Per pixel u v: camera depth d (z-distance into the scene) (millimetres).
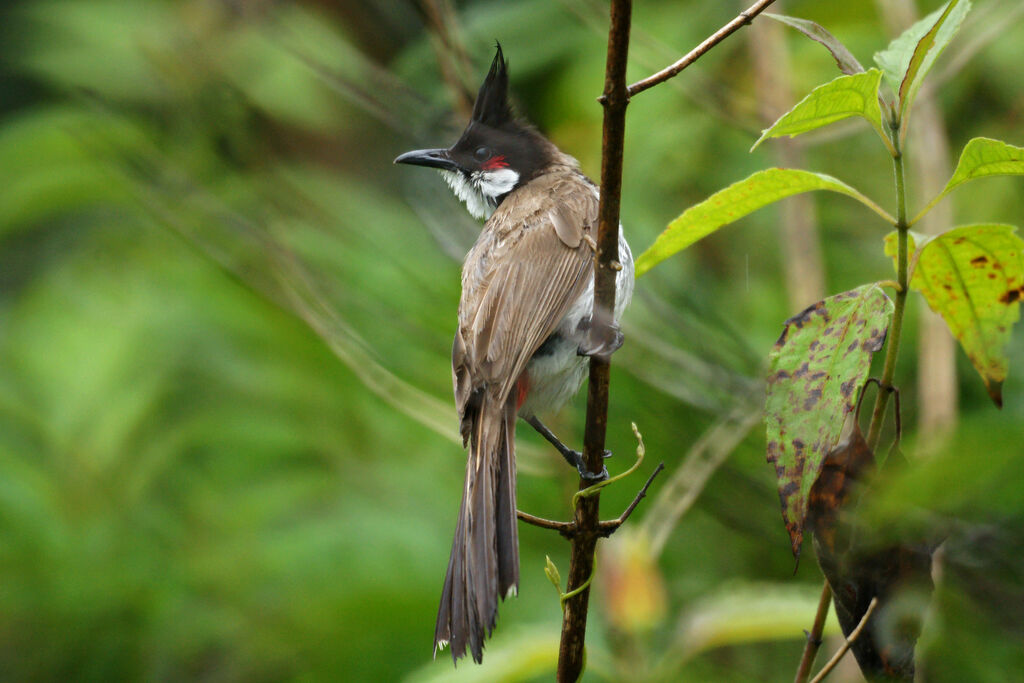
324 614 7219
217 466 8078
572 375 6168
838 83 3699
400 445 8250
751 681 7223
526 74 9023
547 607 7387
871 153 8680
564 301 6078
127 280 8531
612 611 5793
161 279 8508
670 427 7043
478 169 7480
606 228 4328
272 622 7379
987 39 7195
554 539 7625
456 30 7879
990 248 4066
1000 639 5844
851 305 3875
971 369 7418
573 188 6797
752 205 4258
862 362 3793
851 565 3898
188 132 9000
